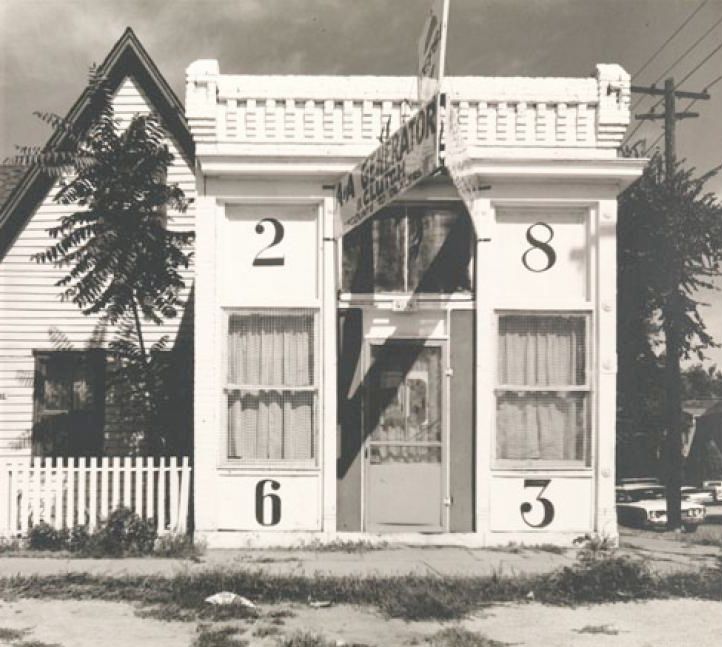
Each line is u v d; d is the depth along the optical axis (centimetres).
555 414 1095
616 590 851
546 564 963
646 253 1881
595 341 1093
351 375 1099
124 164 1255
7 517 1091
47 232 1426
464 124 1094
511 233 1104
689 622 742
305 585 840
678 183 1883
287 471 1080
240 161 1073
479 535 1074
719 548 1123
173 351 1395
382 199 909
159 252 1259
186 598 791
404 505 1091
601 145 1096
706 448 2986
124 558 998
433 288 1101
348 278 1105
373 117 1092
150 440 1354
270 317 1098
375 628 714
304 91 1092
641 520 1814
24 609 767
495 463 1085
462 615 762
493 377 1091
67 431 1402
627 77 1094
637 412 2066
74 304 1416
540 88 1105
